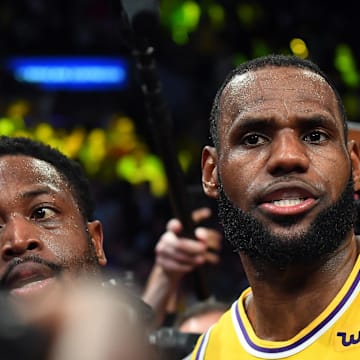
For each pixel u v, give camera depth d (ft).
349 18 17.47
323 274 3.99
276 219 3.86
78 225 4.49
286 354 4.00
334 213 3.89
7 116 16.66
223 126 4.17
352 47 17.35
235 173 4.03
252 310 4.35
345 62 17.06
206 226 8.11
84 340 1.79
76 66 17.87
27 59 17.79
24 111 16.76
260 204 3.92
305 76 4.09
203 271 7.61
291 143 3.89
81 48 17.89
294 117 3.93
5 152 4.69
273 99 4.00
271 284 4.04
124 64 17.79
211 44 17.37
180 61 17.61
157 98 6.05
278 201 3.88
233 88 4.17
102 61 17.80
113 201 16.22
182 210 6.88
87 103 17.67
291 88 4.03
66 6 18.15
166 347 5.81
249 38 17.30
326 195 3.88
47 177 4.57
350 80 16.94
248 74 4.17
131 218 16.15
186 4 16.74
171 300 8.22
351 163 4.16
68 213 4.48
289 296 4.03
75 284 4.07
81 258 4.35
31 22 17.95
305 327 4.01
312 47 17.16
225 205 4.13
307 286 4.01
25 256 4.14
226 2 17.02
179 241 7.50
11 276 4.08
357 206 4.73
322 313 3.99
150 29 5.60
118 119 16.83
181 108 17.65
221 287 12.32
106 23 18.08
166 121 6.15
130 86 17.63
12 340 1.80
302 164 3.84
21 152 4.71
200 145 17.24
